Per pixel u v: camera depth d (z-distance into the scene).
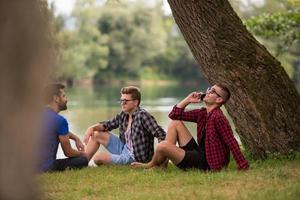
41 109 3.09
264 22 19.95
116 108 34.44
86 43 77.75
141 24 83.69
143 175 8.02
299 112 9.51
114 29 82.38
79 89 67.00
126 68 83.88
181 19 9.72
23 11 3.02
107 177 7.96
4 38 2.97
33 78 3.03
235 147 8.05
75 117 27.61
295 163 8.79
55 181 7.72
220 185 7.07
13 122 2.98
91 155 9.69
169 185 7.30
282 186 6.82
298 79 42.09
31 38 3.03
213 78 9.60
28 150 3.03
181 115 8.52
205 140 8.24
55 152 8.75
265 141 9.35
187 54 87.56
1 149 2.97
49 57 3.11
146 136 9.35
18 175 3.00
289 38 20.27
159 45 84.00
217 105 8.27
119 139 9.72
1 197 2.97
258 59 9.55
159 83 85.69
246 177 7.46
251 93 9.40
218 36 9.52
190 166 8.32
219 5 9.58
